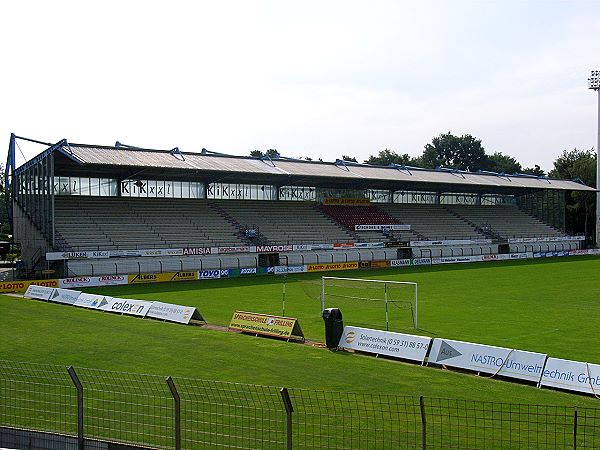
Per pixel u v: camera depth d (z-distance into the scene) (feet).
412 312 98.73
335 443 41.19
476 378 61.05
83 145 169.27
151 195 207.00
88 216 183.11
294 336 80.74
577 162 352.49
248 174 192.95
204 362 67.21
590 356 71.46
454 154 497.46
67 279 146.61
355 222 244.01
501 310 109.40
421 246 239.91
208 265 184.75
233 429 43.80
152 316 98.68
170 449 37.29
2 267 206.08
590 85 299.58
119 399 50.90
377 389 56.44
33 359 67.77
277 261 202.28
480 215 289.94
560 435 43.21
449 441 41.63
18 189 183.83
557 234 295.07
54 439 38.68
